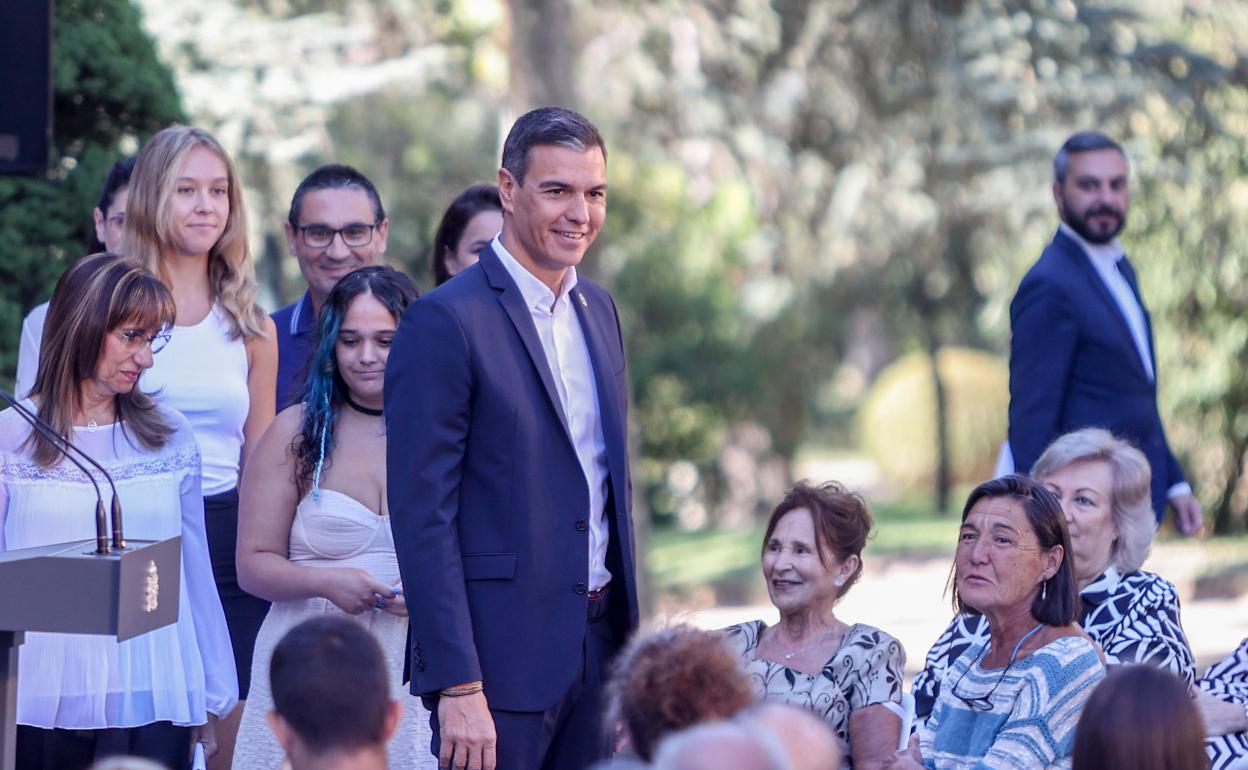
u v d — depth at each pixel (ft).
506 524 32.68
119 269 34.83
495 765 32.12
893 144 132.16
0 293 58.54
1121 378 49.47
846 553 35.70
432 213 154.71
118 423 35.55
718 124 126.72
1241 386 132.26
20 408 28.48
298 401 38.68
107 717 34.96
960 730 33.83
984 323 151.23
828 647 35.50
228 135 114.42
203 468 41.57
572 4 115.55
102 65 61.41
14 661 27.07
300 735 24.61
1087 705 26.09
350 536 37.70
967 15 123.24
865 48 124.98
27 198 59.41
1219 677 39.09
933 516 172.96
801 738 19.85
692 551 148.77
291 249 48.32
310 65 121.08
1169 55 122.83
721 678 24.58
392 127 154.92
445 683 31.60
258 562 37.60
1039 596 33.86
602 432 34.47
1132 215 130.11
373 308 38.04
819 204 138.62
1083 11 122.93
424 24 130.72
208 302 42.52
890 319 187.32
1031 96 123.34
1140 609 37.81
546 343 33.86
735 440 185.57
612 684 25.81
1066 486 38.55
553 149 32.73
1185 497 51.75
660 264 171.22
